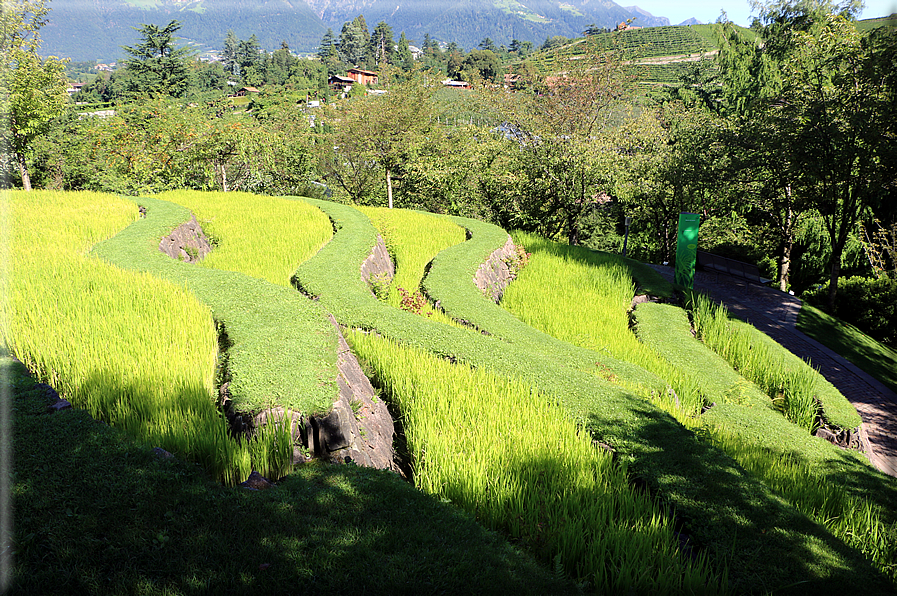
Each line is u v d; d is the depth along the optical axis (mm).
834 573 4855
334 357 7453
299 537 4160
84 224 15070
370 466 6047
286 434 5613
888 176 17031
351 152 36000
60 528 3801
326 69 144875
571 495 5391
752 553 5062
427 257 18141
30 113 19766
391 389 8297
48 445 4793
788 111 18719
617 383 9977
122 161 30125
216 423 5633
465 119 38688
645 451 6820
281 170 35656
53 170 29578
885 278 19688
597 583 4418
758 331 15891
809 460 8312
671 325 14984
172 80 83438
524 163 28656
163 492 4410
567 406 8016
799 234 25609
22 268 9750
